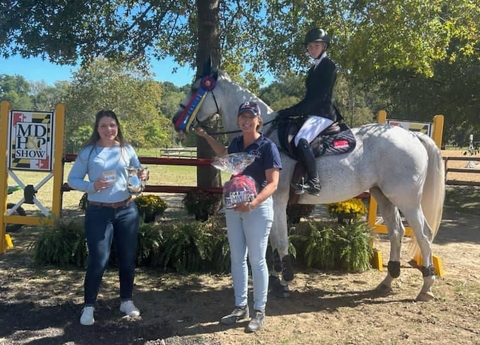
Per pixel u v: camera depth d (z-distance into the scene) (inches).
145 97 1457.9
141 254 205.6
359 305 170.7
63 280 189.2
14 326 143.1
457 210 452.1
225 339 137.6
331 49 288.7
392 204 185.6
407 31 253.9
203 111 180.1
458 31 277.7
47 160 230.5
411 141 172.4
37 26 265.1
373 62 275.4
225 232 207.8
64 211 369.1
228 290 182.5
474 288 191.3
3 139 230.1
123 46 319.0
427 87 498.6
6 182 231.8
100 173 142.5
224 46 368.2
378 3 257.1
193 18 343.0
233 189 131.6
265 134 173.2
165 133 1958.7
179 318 153.4
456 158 491.8
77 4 262.8
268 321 152.9
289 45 337.4
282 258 170.9
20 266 207.9
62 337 135.6
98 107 1405.0
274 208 166.9
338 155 166.6
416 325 152.1
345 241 209.6
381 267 217.0
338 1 271.7
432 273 174.2
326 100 168.9
